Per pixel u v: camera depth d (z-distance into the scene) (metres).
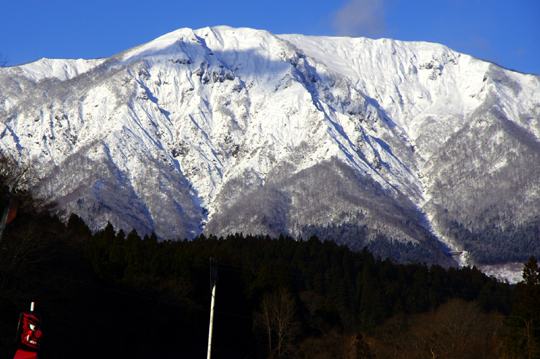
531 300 61.09
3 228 23.44
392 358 103.62
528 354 58.16
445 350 94.31
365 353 94.56
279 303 101.50
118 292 90.75
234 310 108.75
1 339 55.31
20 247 60.22
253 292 110.62
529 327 58.66
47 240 66.25
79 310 78.00
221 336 103.12
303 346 101.44
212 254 111.31
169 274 101.88
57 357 71.00
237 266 112.81
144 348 90.06
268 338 102.44
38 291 61.25
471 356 93.44
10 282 59.22
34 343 20.50
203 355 96.44
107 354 83.81
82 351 78.94
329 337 106.56
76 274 82.31
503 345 65.38
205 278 105.88
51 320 66.69
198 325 96.50
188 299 96.31
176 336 95.75
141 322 91.75
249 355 102.62
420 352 98.88
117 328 89.00
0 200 61.44
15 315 59.28
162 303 92.31
